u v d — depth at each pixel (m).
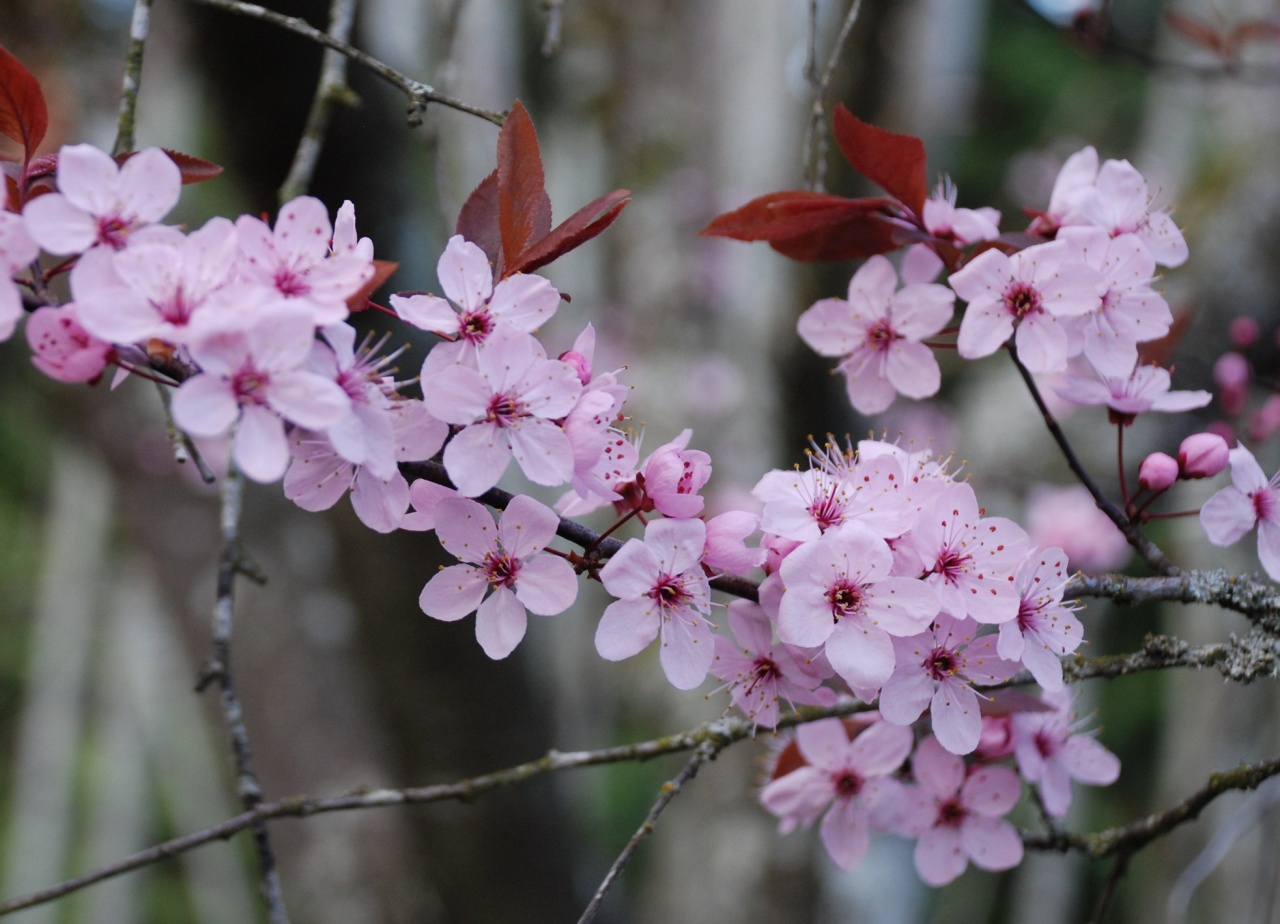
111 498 1.43
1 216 0.55
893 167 0.61
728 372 1.42
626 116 1.62
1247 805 0.70
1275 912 0.75
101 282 0.55
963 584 0.57
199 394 0.54
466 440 0.56
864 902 1.29
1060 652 0.58
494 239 0.58
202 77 0.81
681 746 0.60
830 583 0.57
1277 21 1.17
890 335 0.63
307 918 0.99
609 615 0.57
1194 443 0.60
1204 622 1.13
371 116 0.84
